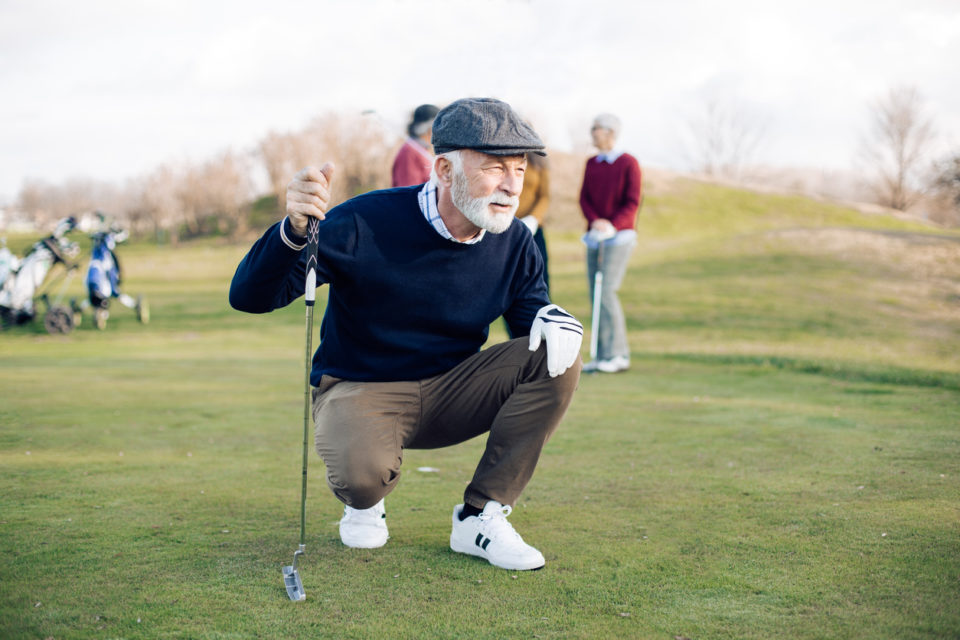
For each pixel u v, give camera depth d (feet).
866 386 20.65
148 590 7.09
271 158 172.04
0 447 13.26
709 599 6.90
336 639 6.14
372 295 7.95
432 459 12.87
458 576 7.52
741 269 51.88
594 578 7.43
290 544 8.42
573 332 7.88
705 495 10.30
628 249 23.58
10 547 8.19
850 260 50.75
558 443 13.65
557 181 136.67
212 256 123.95
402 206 7.88
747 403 17.84
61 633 6.20
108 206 257.55
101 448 13.30
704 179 155.63
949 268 47.06
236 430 15.10
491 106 7.55
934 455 12.31
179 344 39.14
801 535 8.59
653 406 17.53
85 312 55.21
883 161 165.89
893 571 7.49
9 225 268.82
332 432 8.05
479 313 8.24
